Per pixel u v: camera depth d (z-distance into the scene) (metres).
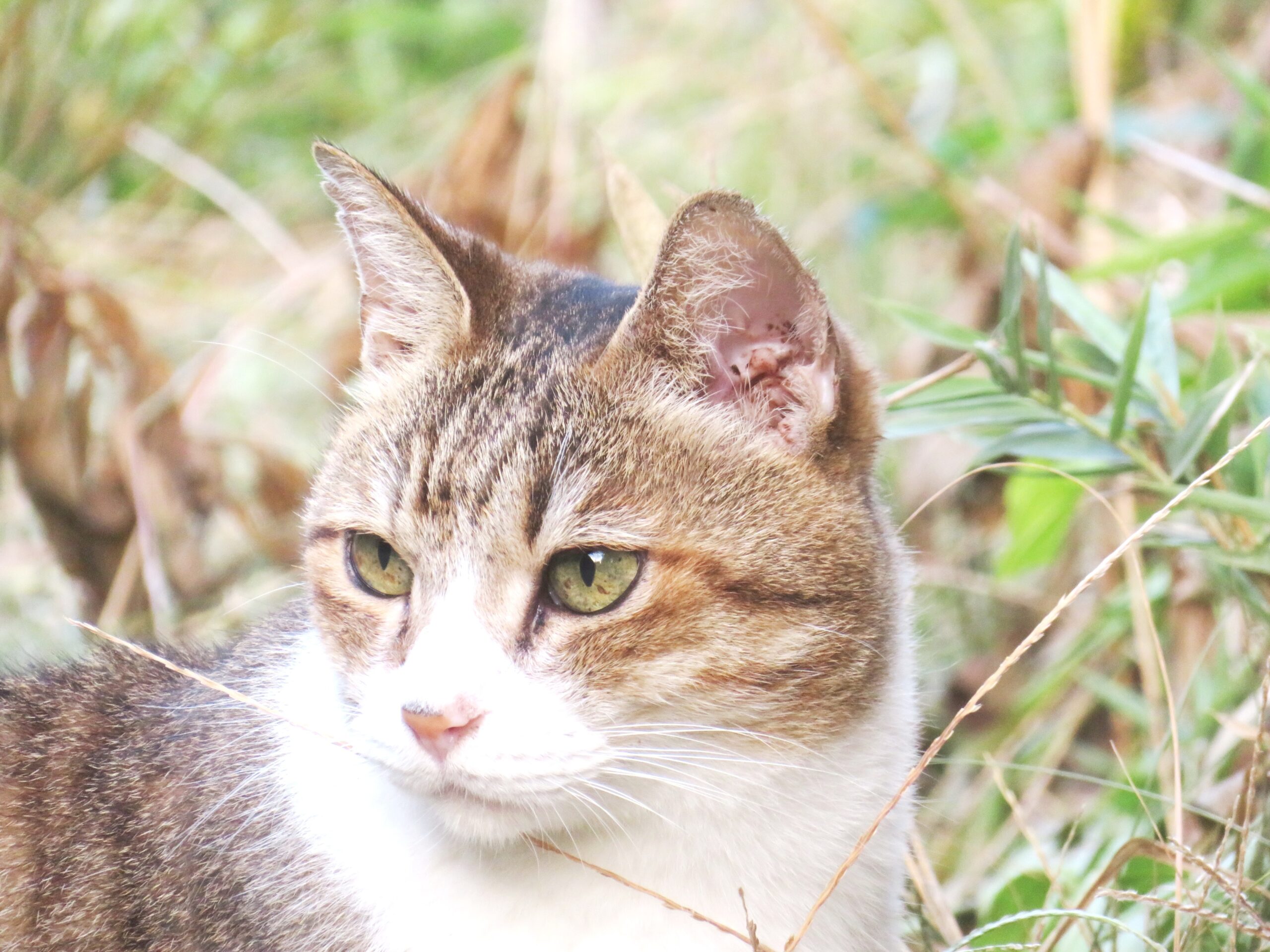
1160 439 6.70
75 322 8.61
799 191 11.75
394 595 5.35
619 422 5.18
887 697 5.50
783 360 5.32
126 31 11.45
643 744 5.05
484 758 4.78
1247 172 9.40
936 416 6.70
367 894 5.29
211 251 11.87
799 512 5.21
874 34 12.45
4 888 5.77
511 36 13.49
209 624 8.95
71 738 6.04
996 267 9.48
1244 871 5.76
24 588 9.36
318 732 5.03
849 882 5.48
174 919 5.47
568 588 5.04
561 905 5.25
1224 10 11.49
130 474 8.71
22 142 11.37
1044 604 8.89
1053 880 6.07
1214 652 7.69
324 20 12.54
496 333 5.58
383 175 6.35
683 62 12.33
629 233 7.42
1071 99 10.91
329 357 9.95
